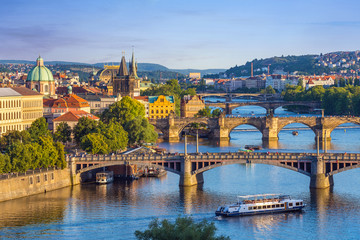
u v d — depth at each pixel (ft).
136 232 575.79
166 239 557.74
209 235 552.41
